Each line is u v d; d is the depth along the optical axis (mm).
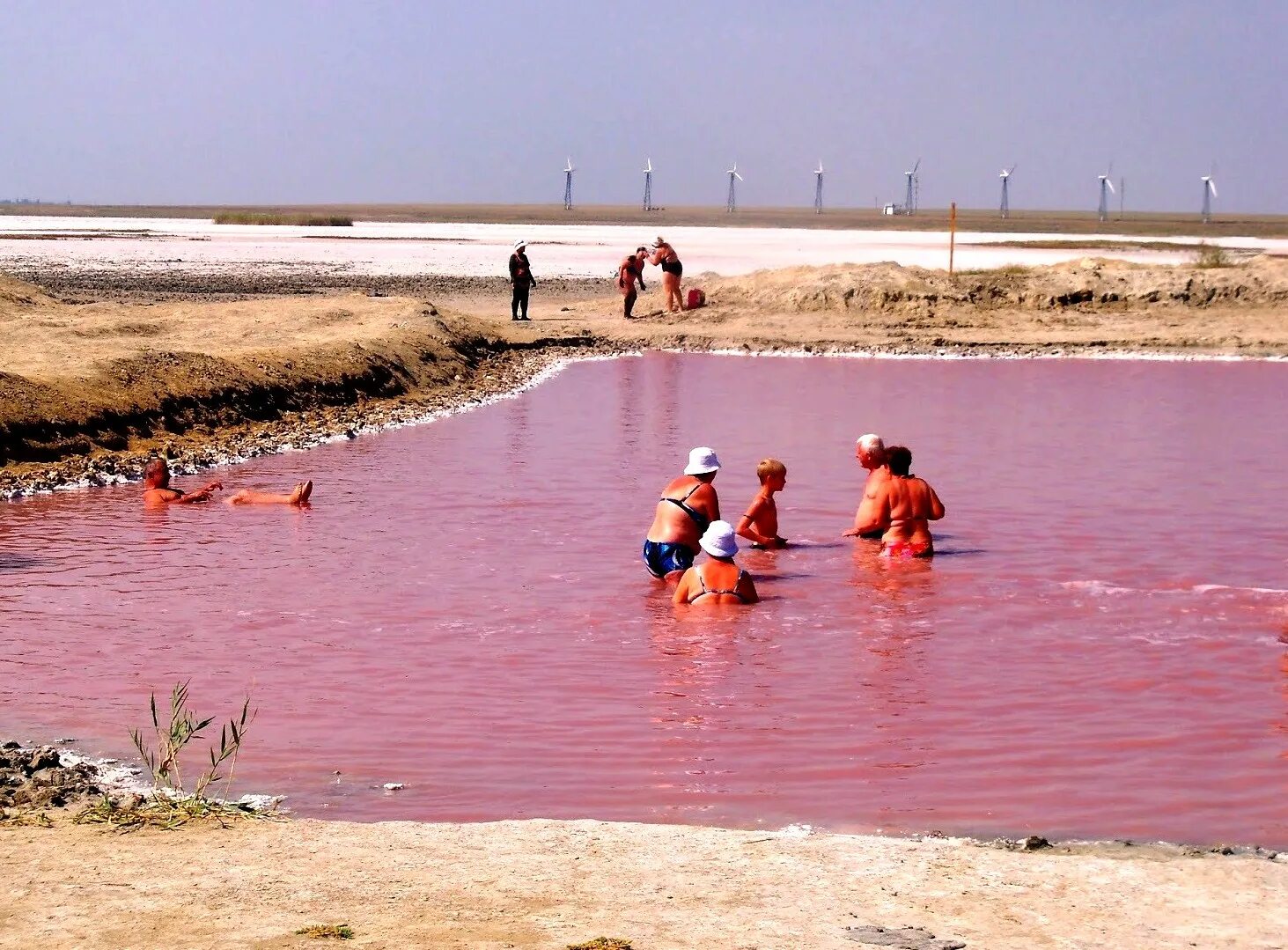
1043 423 21531
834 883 5715
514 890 5570
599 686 9180
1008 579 12062
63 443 17406
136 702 8820
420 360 26812
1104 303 38281
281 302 32125
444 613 10938
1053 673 9500
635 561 12719
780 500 15445
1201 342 33156
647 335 34750
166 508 14953
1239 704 8852
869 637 10320
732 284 40156
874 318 37000
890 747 8070
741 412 22656
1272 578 12109
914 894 5594
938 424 21281
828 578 12109
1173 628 10562
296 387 22344
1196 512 14828
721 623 10688
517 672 9469
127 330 27359
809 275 39875
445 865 5902
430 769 7727
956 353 32438
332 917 5242
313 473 17172
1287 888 5719
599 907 5387
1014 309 38062
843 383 26938
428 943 4980
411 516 14594
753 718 8570
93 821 6543
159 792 7105
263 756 7891
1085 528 14047
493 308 40844
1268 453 18703
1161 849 6457
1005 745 8117
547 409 23250
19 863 5859
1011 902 5516
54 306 30812
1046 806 7215
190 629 10453
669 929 5156
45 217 173000
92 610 10930
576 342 33719
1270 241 115875
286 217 135500
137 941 4984
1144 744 8133
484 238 100125
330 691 9039
